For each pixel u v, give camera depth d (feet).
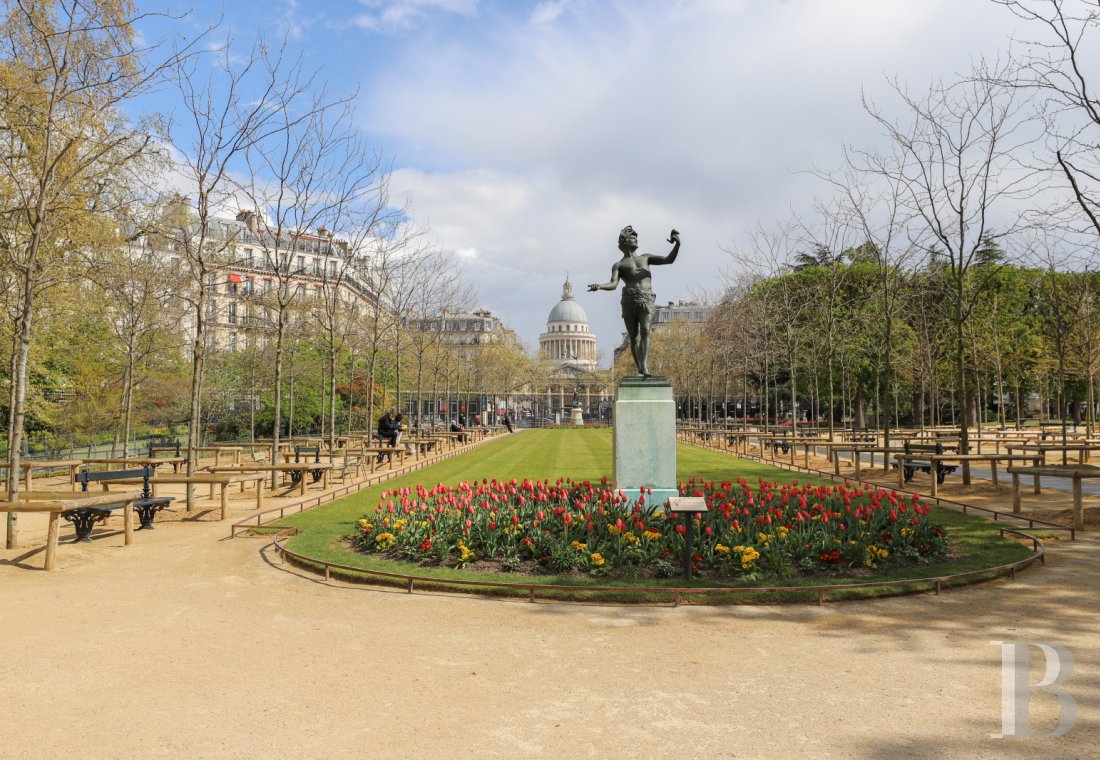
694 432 162.81
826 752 14.99
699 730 16.14
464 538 33.27
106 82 43.60
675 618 25.23
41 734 15.96
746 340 138.21
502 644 22.36
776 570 30.25
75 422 95.71
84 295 78.84
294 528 41.63
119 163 54.85
